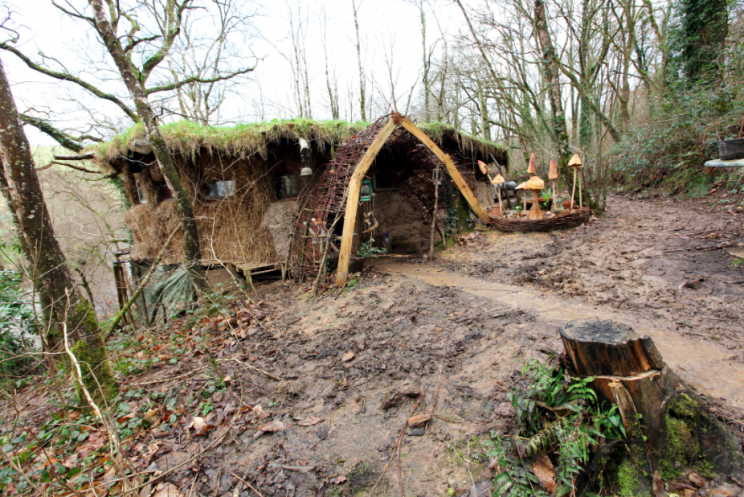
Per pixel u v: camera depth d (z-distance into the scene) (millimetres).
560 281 4898
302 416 2895
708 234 5402
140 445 2836
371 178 8867
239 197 7602
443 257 7359
